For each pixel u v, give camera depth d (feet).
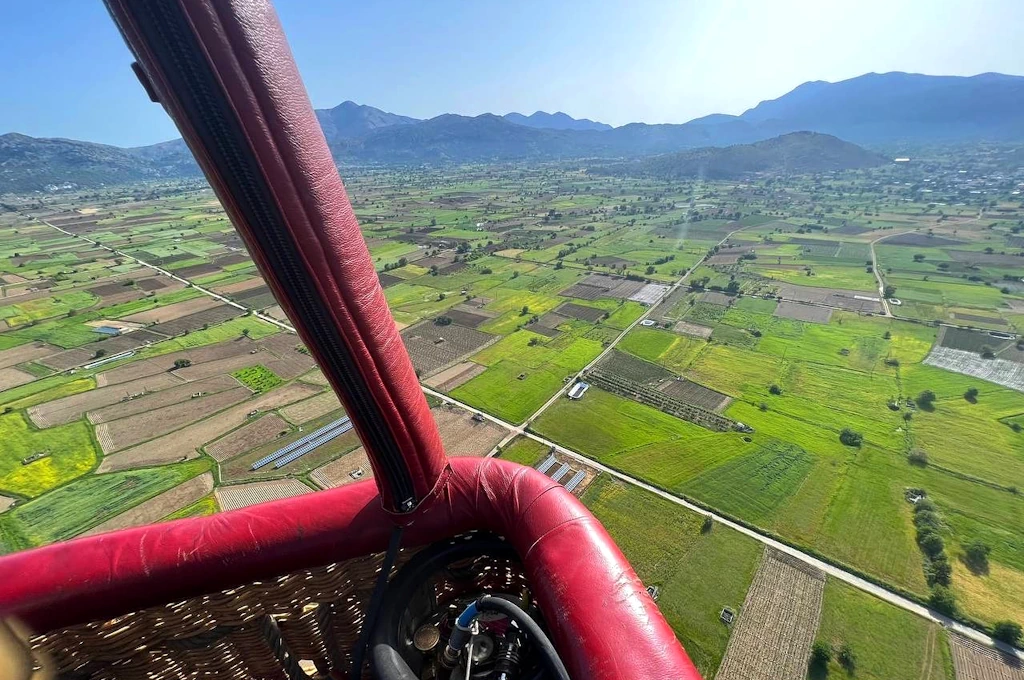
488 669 13.16
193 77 8.50
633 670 9.61
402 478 13.26
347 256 10.90
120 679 12.90
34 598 11.42
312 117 10.47
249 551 12.99
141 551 12.48
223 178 9.41
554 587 11.59
